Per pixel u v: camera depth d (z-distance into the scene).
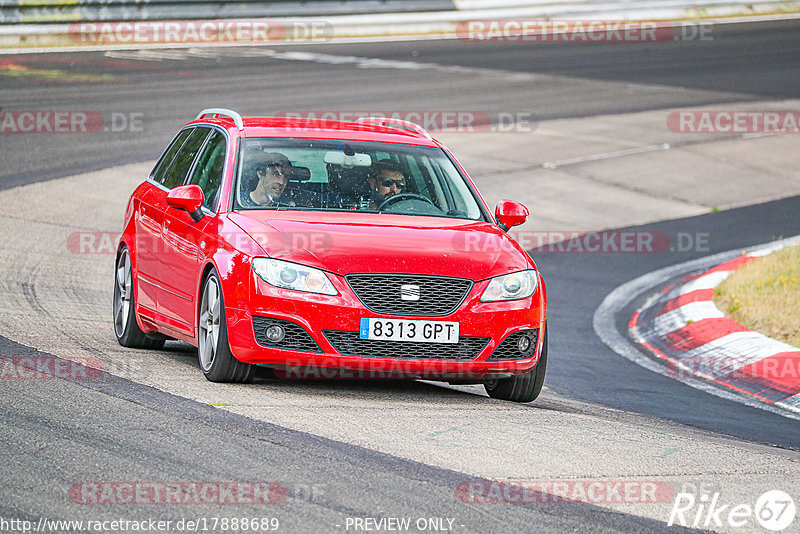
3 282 38.94
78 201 56.62
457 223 27.94
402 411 24.28
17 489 17.41
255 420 22.11
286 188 27.84
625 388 31.59
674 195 67.56
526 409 26.12
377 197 28.23
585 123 86.81
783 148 80.75
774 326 37.38
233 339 25.16
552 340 38.34
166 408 22.62
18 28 108.81
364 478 18.88
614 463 21.16
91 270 43.22
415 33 135.25
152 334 31.31
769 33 140.25
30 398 22.83
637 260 52.62
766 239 57.12
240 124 29.77
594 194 66.75
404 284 24.98
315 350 24.73
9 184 58.88
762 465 22.17
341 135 30.19
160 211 30.03
